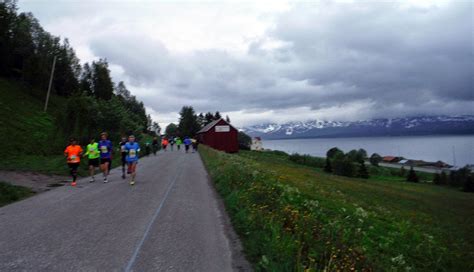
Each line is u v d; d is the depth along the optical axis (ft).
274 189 33.58
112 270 16.98
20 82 232.12
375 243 24.57
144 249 20.20
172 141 172.65
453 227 60.59
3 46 238.68
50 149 101.91
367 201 75.36
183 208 31.99
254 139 427.74
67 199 36.22
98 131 109.40
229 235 23.44
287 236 19.29
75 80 316.60
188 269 17.31
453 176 257.34
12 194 36.50
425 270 23.61
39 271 16.69
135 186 46.55
